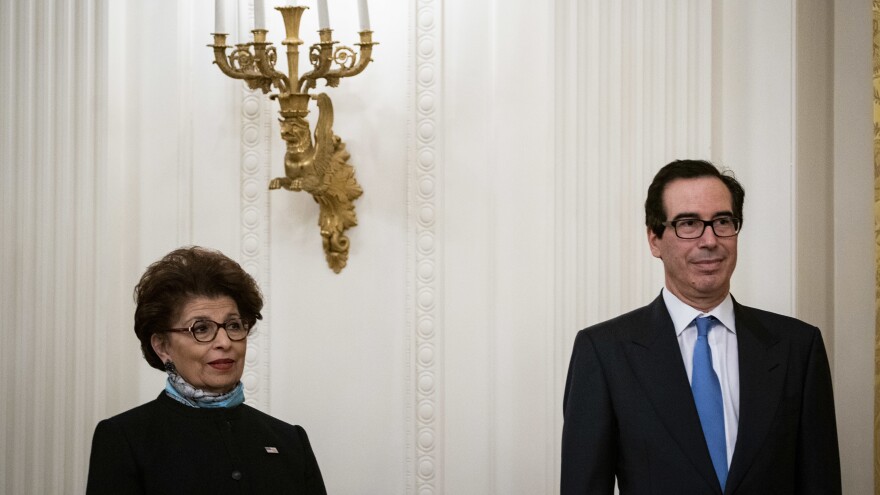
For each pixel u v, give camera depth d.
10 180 4.17
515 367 4.11
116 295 4.32
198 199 4.32
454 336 4.16
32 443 4.15
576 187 3.96
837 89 4.09
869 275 4.03
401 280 4.20
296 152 3.94
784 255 3.92
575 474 2.90
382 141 4.21
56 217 4.19
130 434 2.56
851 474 3.99
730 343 2.95
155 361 2.70
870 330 4.02
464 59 4.16
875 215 4.02
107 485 2.49
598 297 3.95
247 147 4.30
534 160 4.10
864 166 4.05
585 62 3.97
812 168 4.06
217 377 2.62
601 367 2.96
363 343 4.22
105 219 4.22
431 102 4.16
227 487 2.57
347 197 4.20
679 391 2.86
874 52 4.02
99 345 4.21
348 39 4.25
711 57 3.94
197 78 4.33
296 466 2.76
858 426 4.00
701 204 2.85
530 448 4.09
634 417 2.87
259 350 4.28
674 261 2.89
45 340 4.17
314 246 4.26
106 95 4.23
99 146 4.23
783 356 2.91
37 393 4.16
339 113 4.23
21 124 4.18
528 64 4.11
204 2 4.33
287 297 4.28
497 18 4.13
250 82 3.92
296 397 4.27
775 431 2.81
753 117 3.98
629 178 3.96
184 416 2.62
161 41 4.34
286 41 3.89
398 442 4.20
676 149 3.94
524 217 4.10
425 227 4.17
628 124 3.96
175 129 4.34
